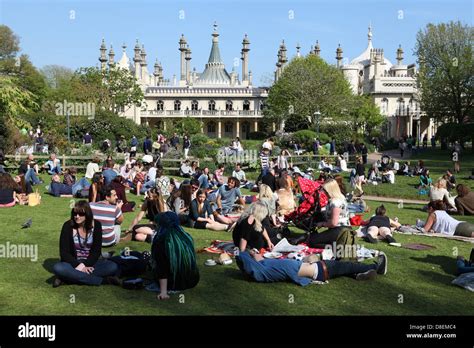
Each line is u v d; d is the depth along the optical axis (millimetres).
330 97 59875
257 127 98812
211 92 98562
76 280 8055
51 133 37062
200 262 9672
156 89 98500
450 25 55625
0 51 68312
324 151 40031
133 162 23141
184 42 111562
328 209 10375
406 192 22312
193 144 40969
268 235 10250
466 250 10961
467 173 30922
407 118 84125
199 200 13125
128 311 7145
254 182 22859
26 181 16625
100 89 69938
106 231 10523
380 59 92688
